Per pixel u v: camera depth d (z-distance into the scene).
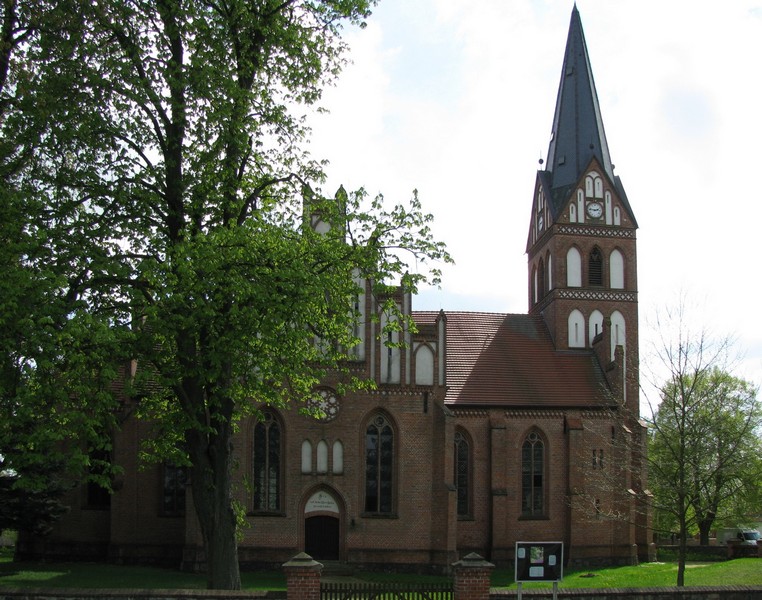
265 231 26.42
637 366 48.59
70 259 25.28
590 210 58.34
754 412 45.19
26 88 25.25
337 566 43.53
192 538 42.28
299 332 26.00
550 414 51.78
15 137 25.58
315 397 32.41
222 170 27.64
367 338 46.06
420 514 45.31
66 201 26.41
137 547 45.31
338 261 26.89
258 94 28.42
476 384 52.56
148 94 25.84
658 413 39.53
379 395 45.84
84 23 25.86
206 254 24.31
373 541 44.88
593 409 51.97
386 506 45.53
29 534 46.03
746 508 47.44
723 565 42.84
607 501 50.47
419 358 46.50
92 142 26.14
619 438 49.22
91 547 46.25
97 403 23.25
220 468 27.91
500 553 49.38
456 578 23.73
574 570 48.56
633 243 58.47
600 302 57.38
